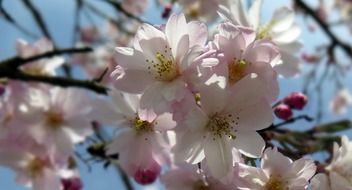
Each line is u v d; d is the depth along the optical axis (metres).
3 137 0.37
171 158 0.30
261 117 0.26
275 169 0.27
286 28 0.31
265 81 0.26
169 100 0.25
